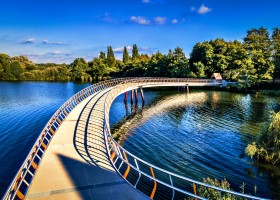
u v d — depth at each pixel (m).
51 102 40.12
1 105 37.16
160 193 12.52
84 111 20.17
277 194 13.05
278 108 33.56
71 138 13.27
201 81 55.31
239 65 58.94
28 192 7.94
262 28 80.94
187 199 11.57
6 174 15.05
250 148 16.78
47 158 10.58
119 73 87.62
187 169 15.59
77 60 96.12
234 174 15.02
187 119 28.25
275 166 15.93
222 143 20.20
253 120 27.28
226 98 43.22
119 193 7.93
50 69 93.19
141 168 15.45
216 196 11.30
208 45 69.94
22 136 22.05
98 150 11.60
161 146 19.55
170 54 70.62
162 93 51.94
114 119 28.73
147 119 28.53
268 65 53.66
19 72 89.62
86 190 8.08
